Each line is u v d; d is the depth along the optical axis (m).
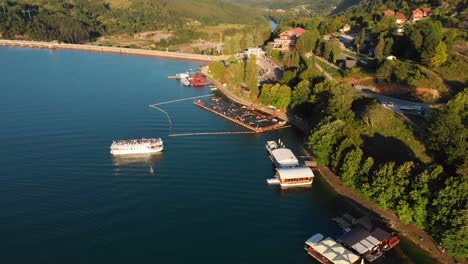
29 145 177.75
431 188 117.44
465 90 144.75
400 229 121.44
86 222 126.38
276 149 168.88
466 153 124.56
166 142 184.12
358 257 107.44
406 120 156.12
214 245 116.75
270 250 114.94
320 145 153.00
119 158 167.00
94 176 152.75
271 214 130.88
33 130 194.50
